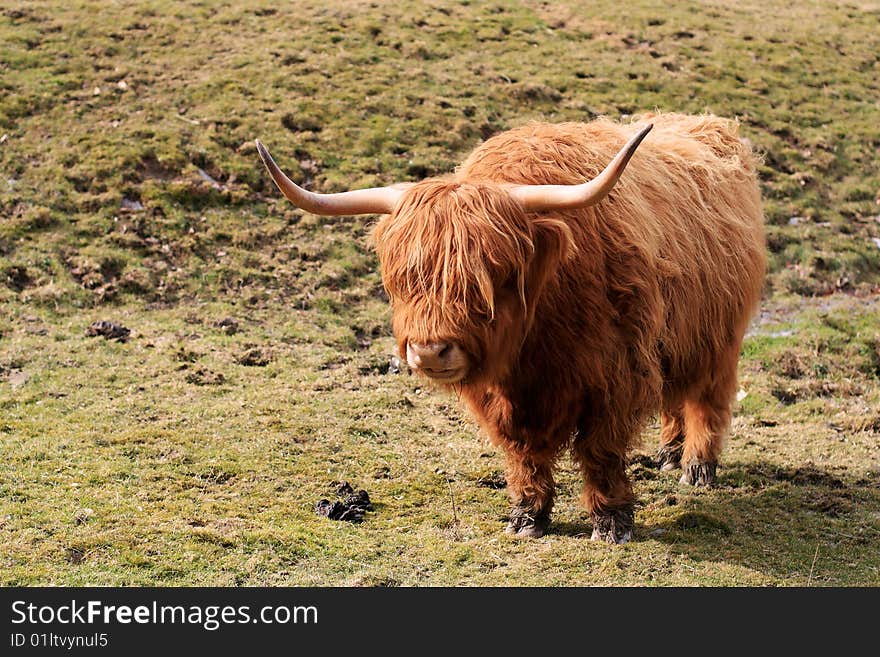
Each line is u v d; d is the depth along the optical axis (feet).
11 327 40.42
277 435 32.63
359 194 23.53
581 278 23.91
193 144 56.95
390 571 24.12
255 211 53.01
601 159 26.09
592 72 75.31
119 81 63.31
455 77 70.95
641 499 30.86
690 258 27.71
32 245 46.78
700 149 31.86
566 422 25.21
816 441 36.29
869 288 55.01
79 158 53.83
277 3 81.15
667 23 87.97
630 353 25.09
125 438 31.14
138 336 41.04
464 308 21.53
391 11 81.92
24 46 66.54
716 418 31.83
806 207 62.28
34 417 32.53
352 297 47.75
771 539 27.71
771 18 94.22
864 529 28.58
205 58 68.54
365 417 35.29
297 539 25.27
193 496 27.61
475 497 29.55
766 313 50.60
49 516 25.30
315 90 65.57
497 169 24.90
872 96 79.15
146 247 48.21
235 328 43.14
